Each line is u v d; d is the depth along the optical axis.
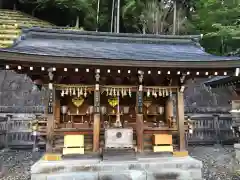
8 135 11.06
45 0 18.80
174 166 6.23
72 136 6.40
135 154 6.50
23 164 8.45
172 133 6.94
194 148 11.62
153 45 8.27
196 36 8.81
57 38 7.82
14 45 6.48
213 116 12.77
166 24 18.09
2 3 21.02
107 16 19.64
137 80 6.70
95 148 6.42
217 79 9.98
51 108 6.34
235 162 8.73
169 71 6.38
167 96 7.56
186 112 12.99
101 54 6.23
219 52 17.52
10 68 5.80
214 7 16.16
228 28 14.30
